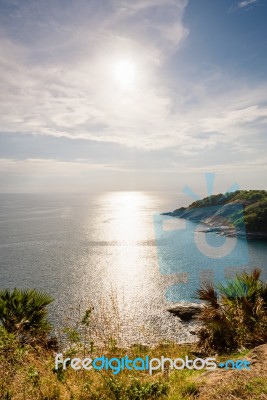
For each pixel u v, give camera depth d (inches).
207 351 264.1
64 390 170.1
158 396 157.2
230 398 140.4
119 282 2469.2
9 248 4128.9
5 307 301.0
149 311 1579.7
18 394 162.1
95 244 4495.6
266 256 2183.8
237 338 254.7
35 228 6353.3
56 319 1422.2
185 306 1230.9
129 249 4087.1
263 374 160.2
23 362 181.2
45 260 3373.5
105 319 230.1
